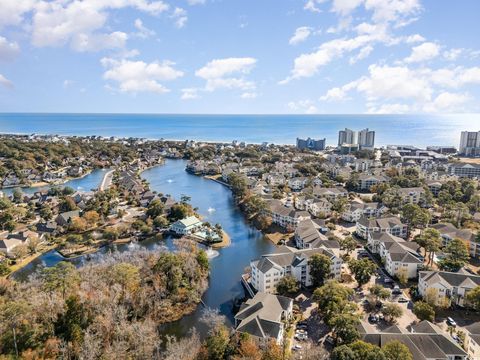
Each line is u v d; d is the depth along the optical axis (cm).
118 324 7450
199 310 9162
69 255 12662
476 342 6900
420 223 14262
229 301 9625
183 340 7400
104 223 15888
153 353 7275
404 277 10112
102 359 6425
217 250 13238
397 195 17612
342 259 11375
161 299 9069
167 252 11019
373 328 7431
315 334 7906
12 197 19912
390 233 13700
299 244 12988
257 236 14788
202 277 10438
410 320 8425
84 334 7000
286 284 9488
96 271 9531
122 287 8800
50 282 8750
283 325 7869
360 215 16050
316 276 9944
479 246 11962
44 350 6631
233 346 6712
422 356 6438
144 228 14525
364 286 10100
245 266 11856
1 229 15075
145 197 19600
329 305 7962
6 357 6412
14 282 9400
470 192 18375
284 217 15488
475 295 8462
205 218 17225
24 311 7050
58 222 15575
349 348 6241
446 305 8706
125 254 11238
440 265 10475
